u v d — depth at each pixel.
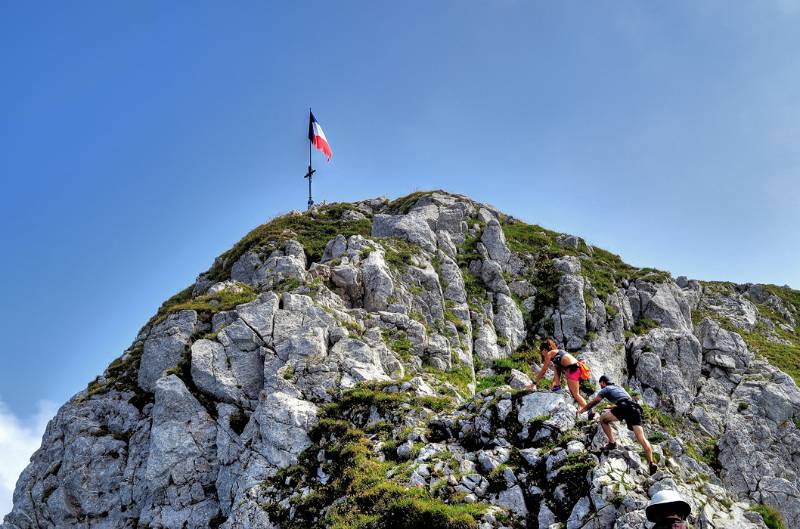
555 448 20.39
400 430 24.59
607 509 18.05
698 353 39.91
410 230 42.50
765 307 56.97
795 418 36.38
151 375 32.44
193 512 26.83
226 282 38.16
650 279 46.03
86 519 28.89
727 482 32.72
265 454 25.33
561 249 48.22
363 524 19.77
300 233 50.75
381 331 33.19
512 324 39.66
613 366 38.03
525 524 19.09
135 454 30.02
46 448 32.06
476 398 24.45
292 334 30.84
